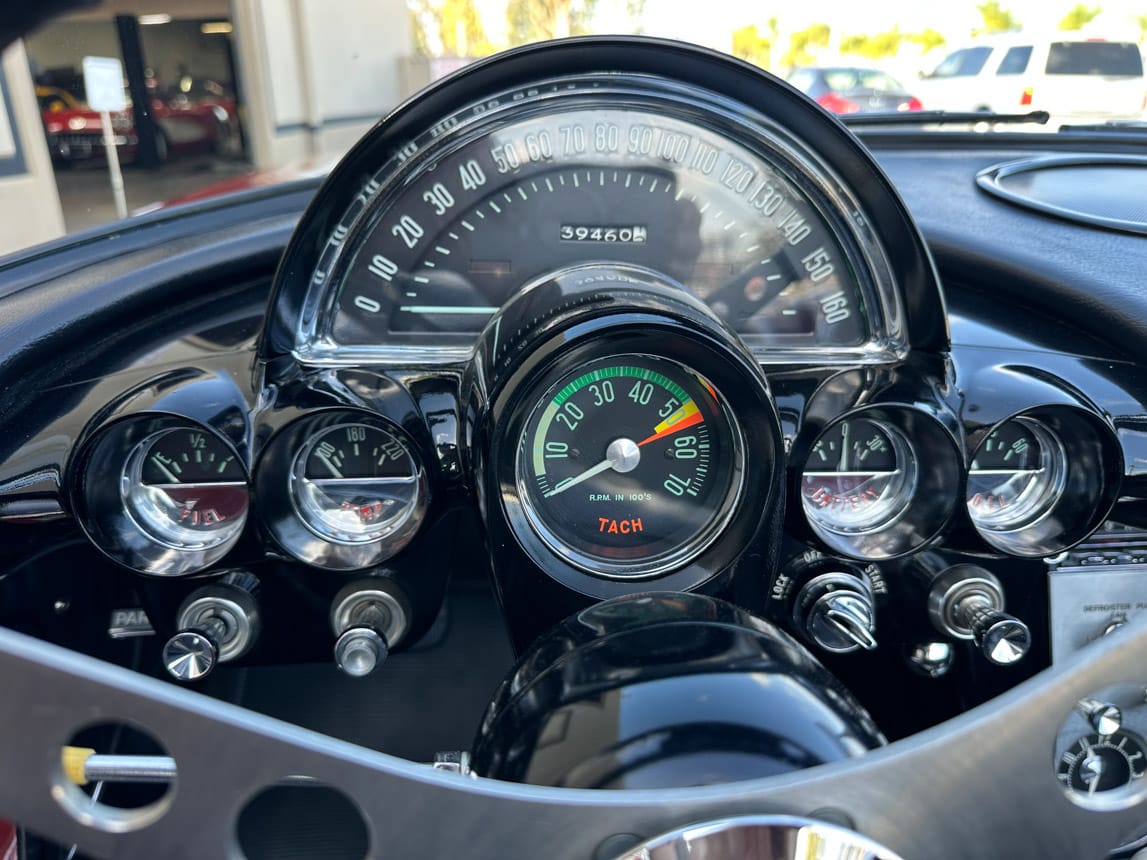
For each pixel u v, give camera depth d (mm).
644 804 829
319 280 1553
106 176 5758
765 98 1492
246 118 10609
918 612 1692
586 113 1533
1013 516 1657
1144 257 1780
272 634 1668
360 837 1614
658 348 1300
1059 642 1702
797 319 1663
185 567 1547
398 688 1886
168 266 1747
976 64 10148
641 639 1126
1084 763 1505
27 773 768
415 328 1645
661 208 1618
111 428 1442
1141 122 2557
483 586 1907
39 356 1561
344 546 1583
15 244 2990
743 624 1166
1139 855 1242
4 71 2678
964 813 873
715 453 1469
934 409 1508
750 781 873
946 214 1984
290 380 1547
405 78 12352
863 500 1644
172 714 770
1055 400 1513
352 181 1494
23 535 1515
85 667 760
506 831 831
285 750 793
